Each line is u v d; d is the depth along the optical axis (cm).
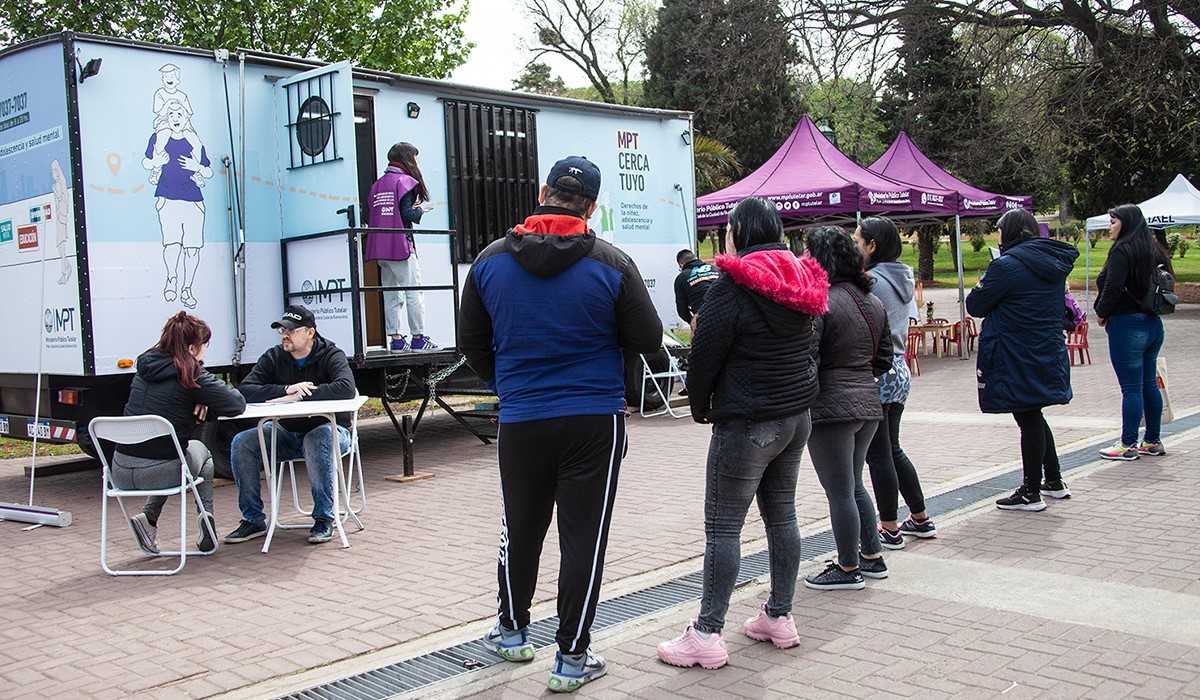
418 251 912
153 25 1503
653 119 1185
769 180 1551
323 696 379
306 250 830
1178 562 498
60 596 527
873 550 489
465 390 967
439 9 1705
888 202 1452
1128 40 2088
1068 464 743
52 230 761
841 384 453
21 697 388
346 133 788
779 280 378
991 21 2155
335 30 1580
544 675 393
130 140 759
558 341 374
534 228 377
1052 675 367
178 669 413
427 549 600
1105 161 2797
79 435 775
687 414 1168
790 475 410
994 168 2431
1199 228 4925
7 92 786
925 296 3198
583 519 379
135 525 587
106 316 750
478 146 971
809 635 422
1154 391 750
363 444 1034
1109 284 725
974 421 983
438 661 412
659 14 3616
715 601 393
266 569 568
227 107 812
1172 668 369
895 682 368
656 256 1192
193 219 794
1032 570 495
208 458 614
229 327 818
